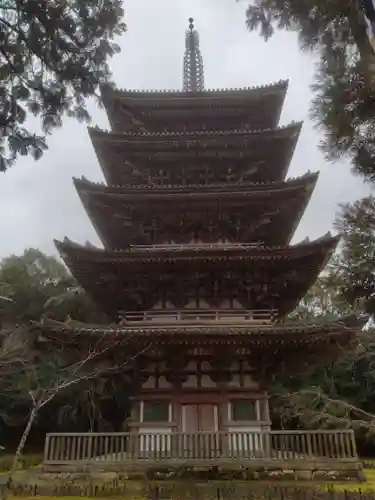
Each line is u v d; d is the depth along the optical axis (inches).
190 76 1374.3
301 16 406.9
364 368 1715.1
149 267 832.9
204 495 625.3
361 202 447.2
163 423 762.8
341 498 593.9
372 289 444.5
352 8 358.3
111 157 995.3
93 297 914.7
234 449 733.3
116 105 1039.6
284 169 1029.8
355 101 383.9
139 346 767.1
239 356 791.7
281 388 1562.5
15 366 1466.5
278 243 982.4
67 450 723.4
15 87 458.3
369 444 1610.5
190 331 745.6
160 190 902.4
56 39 458.3
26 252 2282.2
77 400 1713.8
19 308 1927.9
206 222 928.3
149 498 618.8
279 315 946.7
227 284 857.5
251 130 973.2
